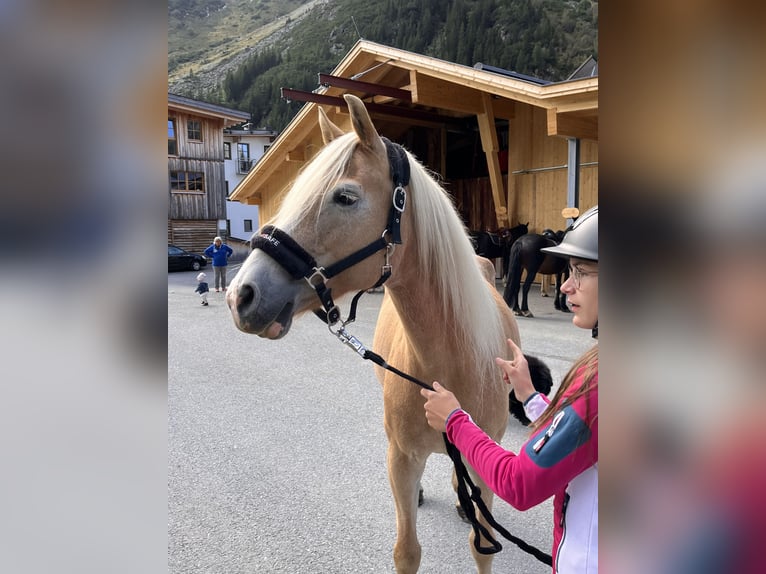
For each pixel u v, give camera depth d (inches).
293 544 89.1
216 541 90.1
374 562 84.4
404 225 56.9
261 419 146.6
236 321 49.3
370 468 116.4
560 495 41.3
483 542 71.4
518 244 284.8
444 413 49.5
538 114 423.5
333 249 51.4
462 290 60.5
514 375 59.6
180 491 107.1
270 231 51.1
